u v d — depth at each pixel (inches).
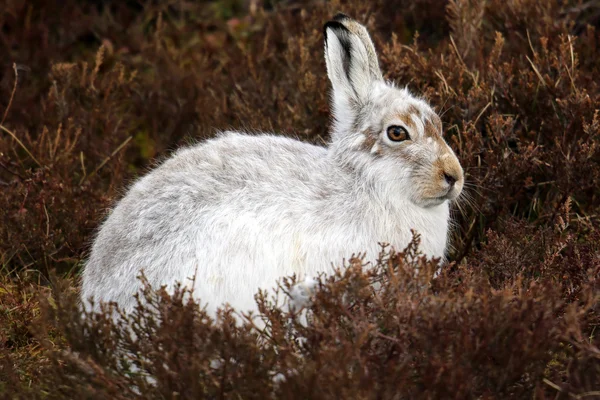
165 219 319.9
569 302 325.7
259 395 270.8
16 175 438.0
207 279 310.3
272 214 322.3
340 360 264.4
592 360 288.4
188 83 521.3
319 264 326.0
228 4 614.9
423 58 452.1
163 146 495.8
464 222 408.8
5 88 519.8
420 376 277.1
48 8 591.8
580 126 405.7
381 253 304.5
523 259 360.5
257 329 288.5
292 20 554.3
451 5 489.1
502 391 281.4
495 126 405.7
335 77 359.6
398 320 277.1
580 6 502.6
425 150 334.6
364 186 338.3
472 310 284.5
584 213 397.1
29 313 368.5
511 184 401.1
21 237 413.7
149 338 289.1
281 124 459.8
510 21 488.4
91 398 277.4
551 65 436.5
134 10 621.0
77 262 415.5
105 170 471.8
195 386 271.4
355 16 528.1
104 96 506.3
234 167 331.6
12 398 298.5
